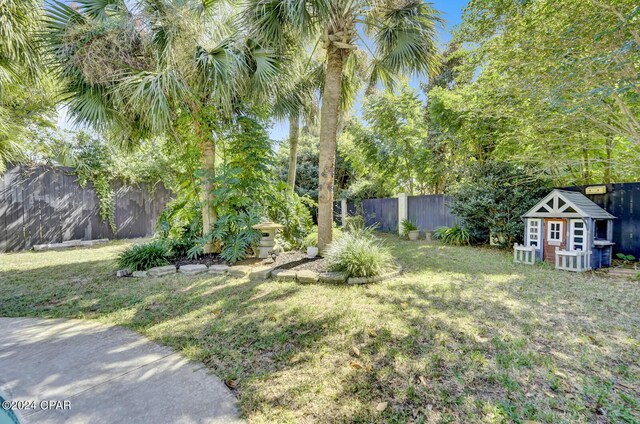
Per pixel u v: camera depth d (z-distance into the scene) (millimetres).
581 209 4305
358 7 4578
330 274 3764
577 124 4586
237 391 1661
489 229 6270
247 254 5121
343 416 1460
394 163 9992
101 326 2564
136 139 5133
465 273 4094
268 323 2531
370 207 10445
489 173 6211
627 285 3455
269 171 5766
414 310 2742
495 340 2158
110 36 3840
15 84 4559
